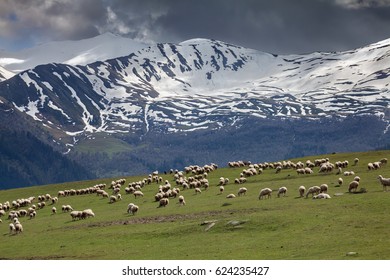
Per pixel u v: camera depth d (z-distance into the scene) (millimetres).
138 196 127250
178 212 95125
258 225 74375
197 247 68938
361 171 124500
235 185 125375
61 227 97188
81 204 128375
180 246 70812
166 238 76562
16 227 96625
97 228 90625
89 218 103688
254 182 127438
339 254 57406
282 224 72875
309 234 67188
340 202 81875
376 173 118000
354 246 59719
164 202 105438
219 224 77562
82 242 80500
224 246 67562
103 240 80000
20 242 86188
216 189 121438
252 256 61125
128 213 102625
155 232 80375
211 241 71062
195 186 127812
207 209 94062
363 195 86000
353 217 71750
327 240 63500
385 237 61562
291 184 114000
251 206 90375
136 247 73500
